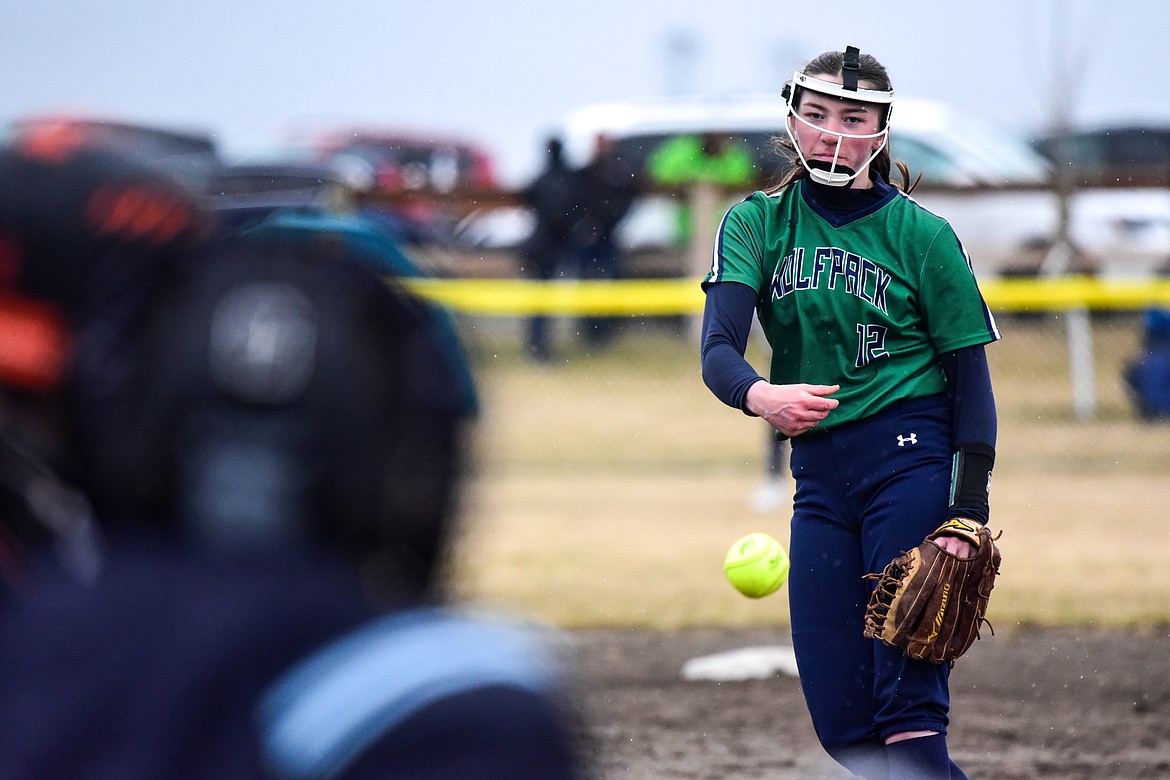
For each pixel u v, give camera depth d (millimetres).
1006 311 50281
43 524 5672
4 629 4555
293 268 4488
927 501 12469
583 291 41219
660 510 33062
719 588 25688
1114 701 19469
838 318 12734
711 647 22125
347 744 4109
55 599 4555
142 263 4883
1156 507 32531
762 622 23594
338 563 4445
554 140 46000
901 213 12758
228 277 4457
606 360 50781
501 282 43531
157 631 4320
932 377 12758
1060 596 24922
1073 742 17828
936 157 50312
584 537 29984
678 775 16281
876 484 12633
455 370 4836
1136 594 24953
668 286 41656
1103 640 22391
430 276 6949
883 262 12672
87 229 5043
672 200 47094
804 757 17078
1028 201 49094
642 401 45875
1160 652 21688
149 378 4398
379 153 58594
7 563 5621
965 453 12477
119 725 4230
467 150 62594
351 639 4320
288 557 4410
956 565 12070
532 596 24875
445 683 4207
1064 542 29172
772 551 14727
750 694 19750
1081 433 41625
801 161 12867
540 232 45500
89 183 5141
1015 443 40531
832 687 12906
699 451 40625
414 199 43406
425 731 4129
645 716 18625
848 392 12773
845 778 16125
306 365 4336
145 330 4562
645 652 21797
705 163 47125
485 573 26531
